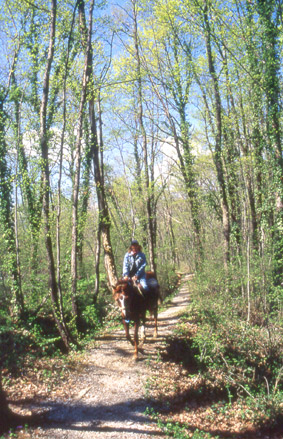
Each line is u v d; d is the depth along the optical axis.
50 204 13.06
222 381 9.16
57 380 8.71
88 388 8.32
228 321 11.55
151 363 9.89
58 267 11.16
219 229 23.11
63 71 14.30
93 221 20.03
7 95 14.77
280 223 14.95
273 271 13.18
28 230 15.05
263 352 10.62
